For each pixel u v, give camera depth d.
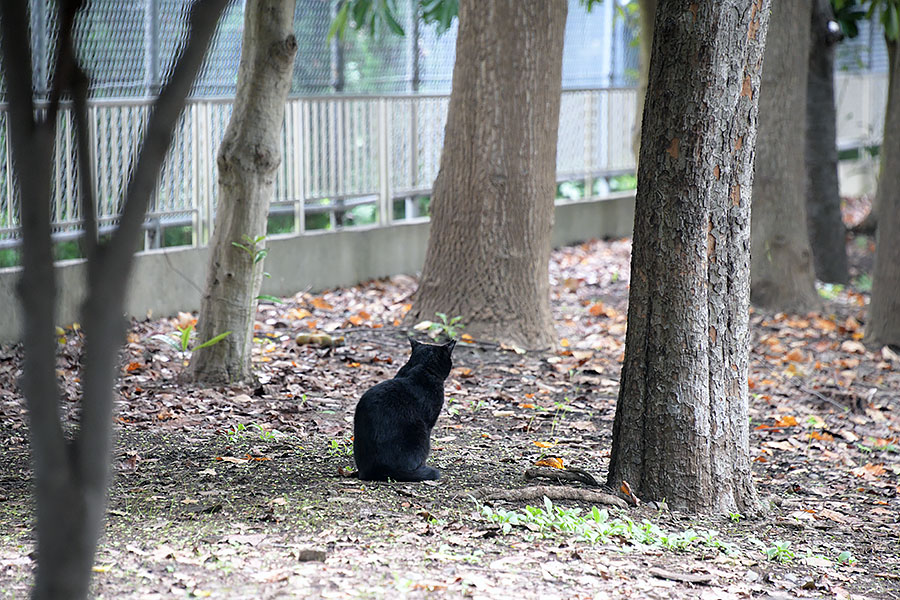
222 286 10.49
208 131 14.91
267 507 6.49
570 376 12.17
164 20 14.31
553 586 5.32
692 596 5.43
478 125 13.35
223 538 5.82
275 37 10.11
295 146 16.27
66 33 2.99
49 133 3.02
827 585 6.06
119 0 13.77
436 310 13.67
